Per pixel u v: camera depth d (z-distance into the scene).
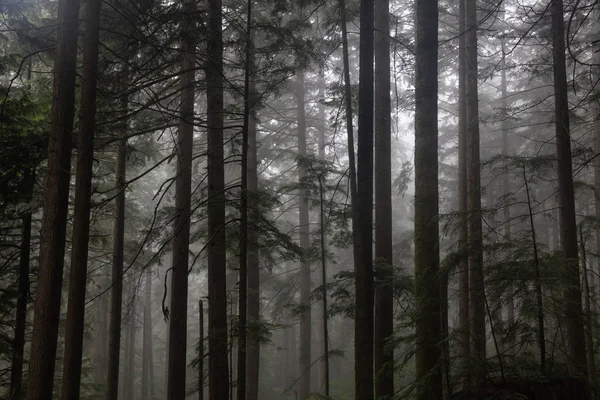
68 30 9.09
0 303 11.45
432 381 6.83
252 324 10.75
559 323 6.32
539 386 6.34
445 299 7.19
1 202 11.54
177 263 11.55
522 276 6.22
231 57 15.56
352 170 7.68
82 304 8.47
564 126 9.85
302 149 20.17
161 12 10.14
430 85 8.09
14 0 11.00
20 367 11.44
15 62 10.90
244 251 8.97
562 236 9.97
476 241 6.84
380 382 9.73
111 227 20.59
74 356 8.30
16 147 10.81
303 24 10.56
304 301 18.62
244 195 9.11
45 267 8.42
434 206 7.82
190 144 12.15
